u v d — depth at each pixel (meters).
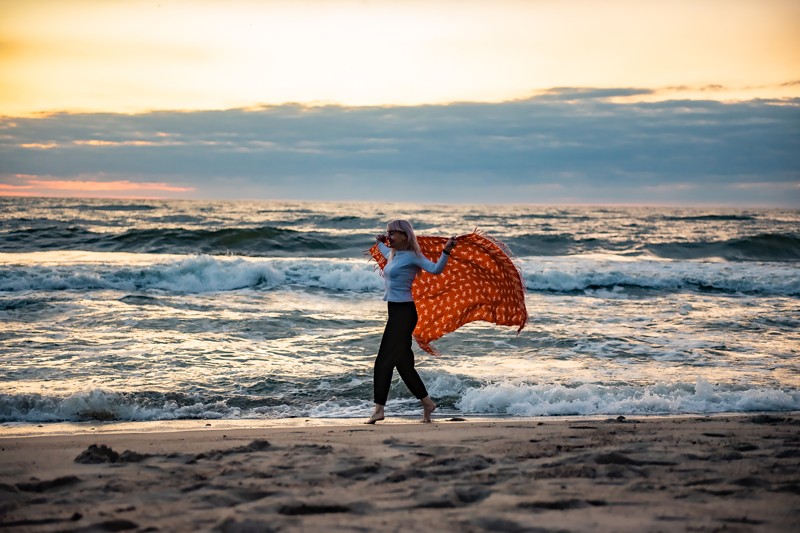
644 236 37.88
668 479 3.89
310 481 3.90
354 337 11.92
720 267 23.09
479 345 11.21
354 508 3.35
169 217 45.78
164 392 8.20
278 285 18.16
